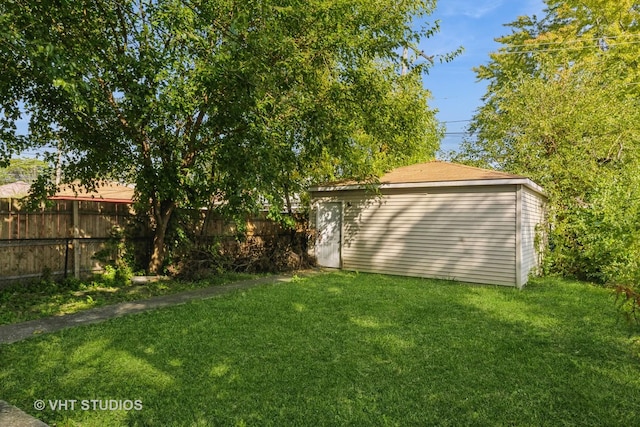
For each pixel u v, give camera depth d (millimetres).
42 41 4676
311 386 3553
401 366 4043
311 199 12555
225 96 7051
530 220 10055
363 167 10742
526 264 9547
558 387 3662
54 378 3615
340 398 3348
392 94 10938
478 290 8383
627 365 4211
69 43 6004
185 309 6215
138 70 6672
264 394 3385
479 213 9602
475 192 9664
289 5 7574
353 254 11625
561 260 10695
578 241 10281
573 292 8297
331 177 13031
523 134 12672
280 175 8453
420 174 11156
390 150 12586
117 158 8359
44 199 7723
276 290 7961
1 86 6215
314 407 3189
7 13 4699
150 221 9820
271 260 11008
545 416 3150
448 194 10039
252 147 7121
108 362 3996
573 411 3232
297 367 3955
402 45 9906
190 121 8273
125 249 9305
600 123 11648
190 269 9078
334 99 9047
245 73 6699
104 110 7480
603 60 13773
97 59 6082
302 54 8195
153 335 4852
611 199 8781
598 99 11977
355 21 8719
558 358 4383
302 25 8164
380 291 8016
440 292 8023
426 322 5688
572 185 11203
